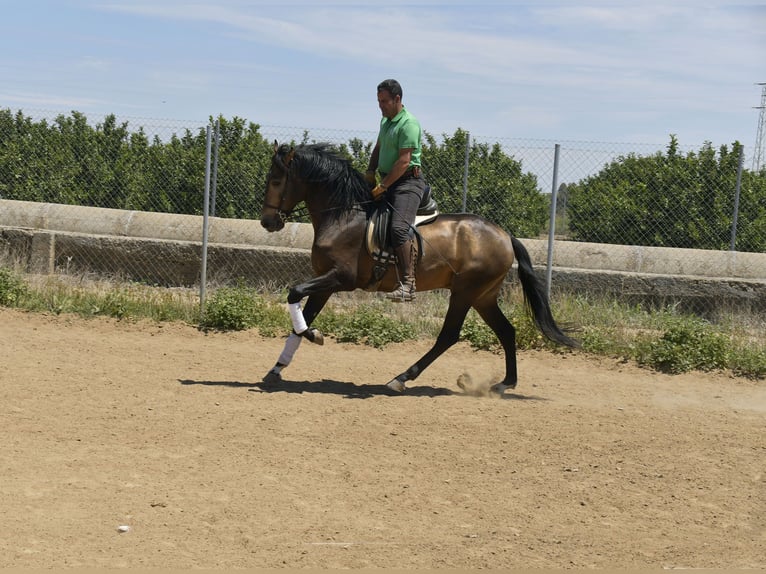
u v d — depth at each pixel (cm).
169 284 1477
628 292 1389
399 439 707
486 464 652
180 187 1590
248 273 1449
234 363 975
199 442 673
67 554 456
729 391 957
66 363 920
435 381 950
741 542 513
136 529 496
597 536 517
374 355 1068
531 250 1433
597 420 793
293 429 721
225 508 536
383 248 823
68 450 636
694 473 643
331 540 495
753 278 1405
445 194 1475
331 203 831
